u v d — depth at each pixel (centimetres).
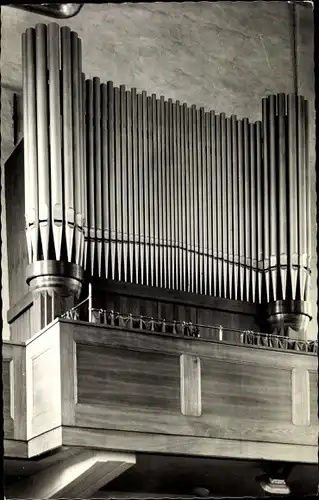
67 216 885
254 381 877
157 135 1009
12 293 960
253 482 992
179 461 877
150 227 977
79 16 1127
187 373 836
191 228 1008
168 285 979
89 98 976
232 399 857
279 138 1077
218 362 860
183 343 842
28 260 904
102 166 959
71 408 762
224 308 1012
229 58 1233
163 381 820
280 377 896
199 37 1216
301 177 1072
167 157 1009
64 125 909
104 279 936
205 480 976
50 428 768
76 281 882
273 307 1028
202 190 1028
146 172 988
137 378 805
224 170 1050
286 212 1055
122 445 780
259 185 1067
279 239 1045
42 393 789
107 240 943
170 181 1005
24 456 798
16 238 960
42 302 866
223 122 1066
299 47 1291
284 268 1037
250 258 1041
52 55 925
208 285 1008
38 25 934
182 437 816
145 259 967
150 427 799
